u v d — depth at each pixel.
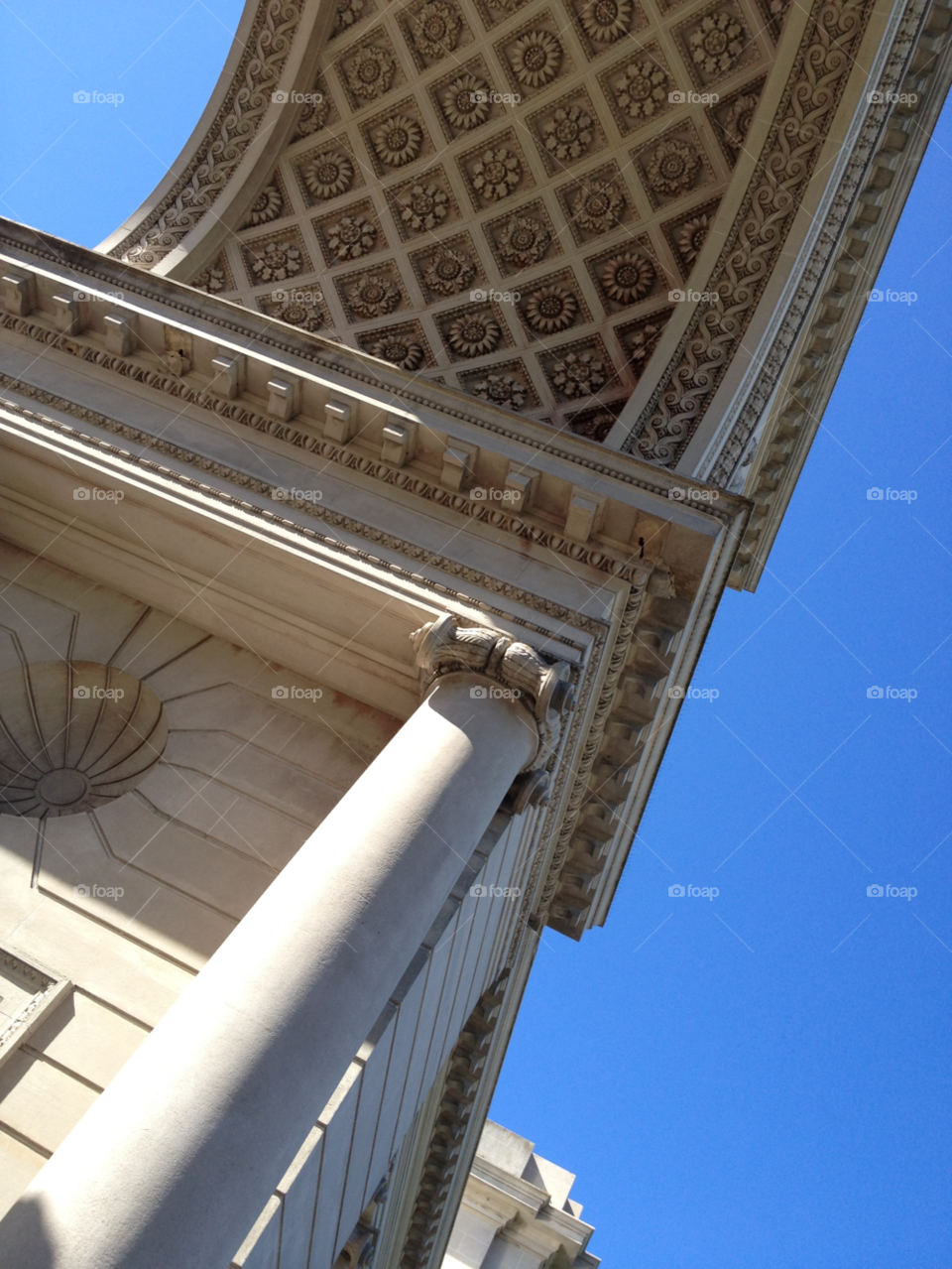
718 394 10.98
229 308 10.70
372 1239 8.83
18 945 7.89
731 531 9.52
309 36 13.00
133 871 8.48
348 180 13.28
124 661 10.09
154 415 10.36
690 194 11.97
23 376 10.51
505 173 12.76
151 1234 5.11
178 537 9.78
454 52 12.73
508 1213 20.11
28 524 10.54
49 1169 5.47
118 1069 7.38
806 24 10.95
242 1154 5.54
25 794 9.58
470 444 9.75
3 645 10.02
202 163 13.36
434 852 7.34
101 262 11.05
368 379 10.25
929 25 10.86
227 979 6.31
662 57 11.94
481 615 9.03
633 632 9.87
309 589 9.47
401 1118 8.91
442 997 8.82
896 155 11.49
